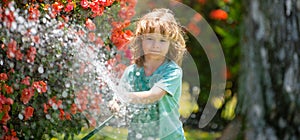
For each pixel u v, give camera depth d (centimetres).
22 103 402
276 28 372
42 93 407
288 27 371
